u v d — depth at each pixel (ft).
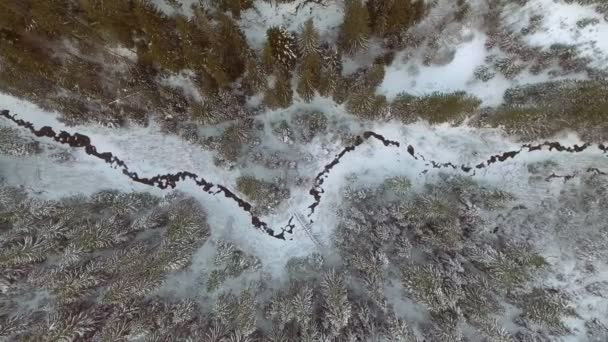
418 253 83.10
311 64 76.07
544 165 87.04
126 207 83.05
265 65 79.36
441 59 86.07
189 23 74.28
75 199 85.61
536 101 83.51
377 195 86.43
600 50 82.79
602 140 85.30
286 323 81.35
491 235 84.94
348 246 84.33
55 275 75.97
